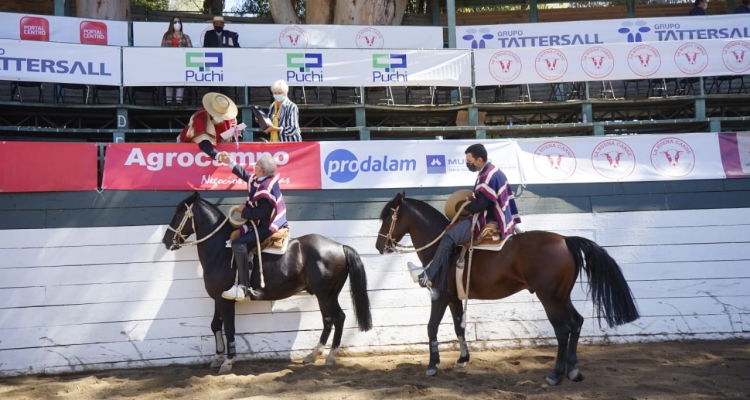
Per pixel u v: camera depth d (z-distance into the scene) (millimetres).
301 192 8914
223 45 11422
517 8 17344
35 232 8305
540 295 6906
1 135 11312
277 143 8922
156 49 10188
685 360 7832
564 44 12531
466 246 7359
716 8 15930
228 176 8766
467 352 7832
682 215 9211
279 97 9211
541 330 8938
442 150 9234
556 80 10758
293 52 10500
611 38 12461
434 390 6676
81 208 8445
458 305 7941
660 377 7023
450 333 8844
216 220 8039
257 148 8883
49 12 14336
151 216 8555
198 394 6859
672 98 11352
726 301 9070
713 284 9102
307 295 8695
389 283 8891
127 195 8555
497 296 7367
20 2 14102
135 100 12312
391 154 9141
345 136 12273
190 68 10266
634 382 6855
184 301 8484
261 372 7754
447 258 7324
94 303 8328
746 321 9047
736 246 9164
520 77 10789
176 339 8430
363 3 13258
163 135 12070
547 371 7461
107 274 8398
